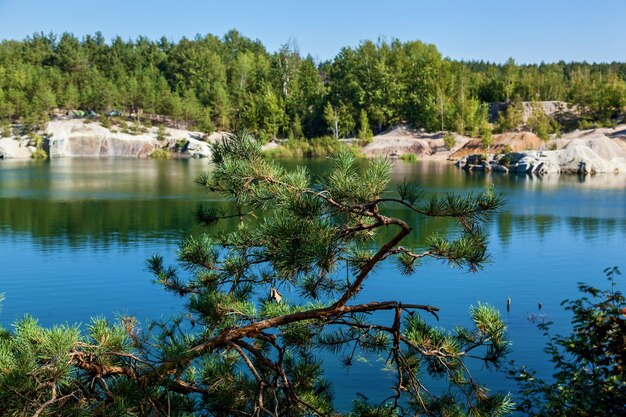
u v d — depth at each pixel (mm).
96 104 117000
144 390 5250
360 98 104750
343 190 5422
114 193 48312
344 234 5559
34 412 4500
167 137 110250
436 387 11070
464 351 6484
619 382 5852
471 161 76625
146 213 37219
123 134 109812
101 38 155625
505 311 16797
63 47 135875
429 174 65500
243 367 8422
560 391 6176
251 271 7246
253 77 127625
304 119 110750
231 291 6965
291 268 5344
